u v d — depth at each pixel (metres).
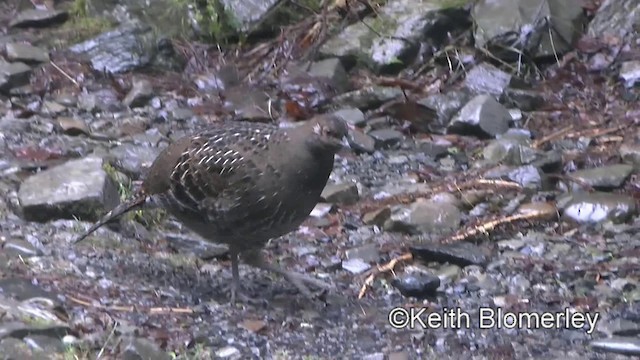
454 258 10.98
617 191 12.59
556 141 13.98
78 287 9.96
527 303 10.30
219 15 16.61
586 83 15.42
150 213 11.68
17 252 10.50
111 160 12.92
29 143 13.69
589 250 11.31
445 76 15.67
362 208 12.29
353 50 16.02
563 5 16.16
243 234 9.77
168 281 10.39
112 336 8.98
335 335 9.62
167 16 16.84
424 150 13.94
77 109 14.90
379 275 10.80
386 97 14.98
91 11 17.28
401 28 16.12
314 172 9.48
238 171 9.43
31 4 17.73
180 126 14.56
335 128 9.33
